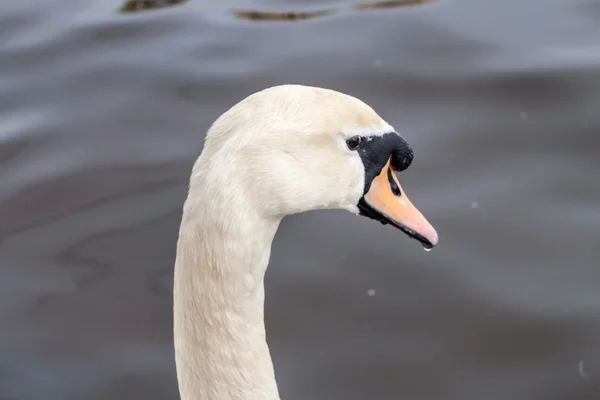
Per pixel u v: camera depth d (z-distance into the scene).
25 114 14.93
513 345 10.67
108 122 14.63
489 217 12.43
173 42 16.95
